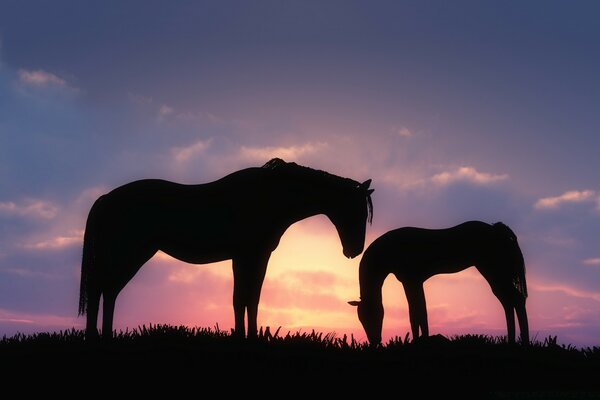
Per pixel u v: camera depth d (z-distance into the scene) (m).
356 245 9.43
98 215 8.74
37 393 7.24
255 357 7.86
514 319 11.68
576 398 7.45
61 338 8.55
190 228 8.77
